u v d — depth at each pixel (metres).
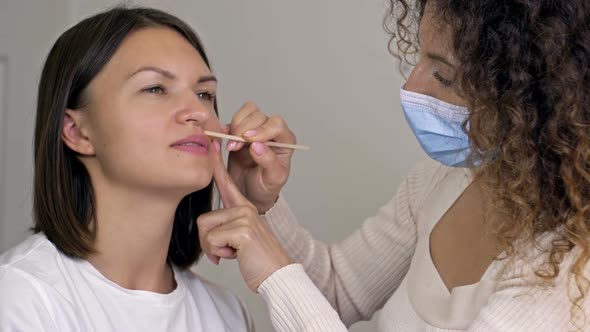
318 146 1.99
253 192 1.33
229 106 2.11
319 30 1.98
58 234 1.09
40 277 1.03
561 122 0.92
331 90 1.97
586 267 0.96
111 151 1.08
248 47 2.07
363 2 1.91
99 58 1.08
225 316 1.28
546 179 0.96
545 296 0.99
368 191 1.94
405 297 1.25
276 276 1.11
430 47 1.03
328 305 1.10
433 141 1.09
